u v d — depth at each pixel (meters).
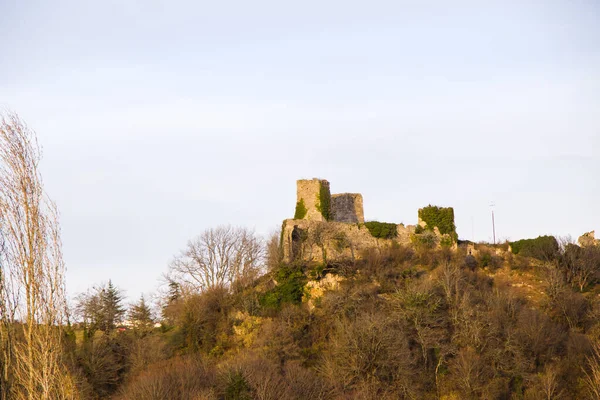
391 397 70.75
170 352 84.12
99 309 94.25
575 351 78.69
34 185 37.28
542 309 89.12
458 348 78.31
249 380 68.69
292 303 87.62
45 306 36.16
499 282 95.94
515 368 75.81
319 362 76.62
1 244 36.06
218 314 88.31
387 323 78.56
